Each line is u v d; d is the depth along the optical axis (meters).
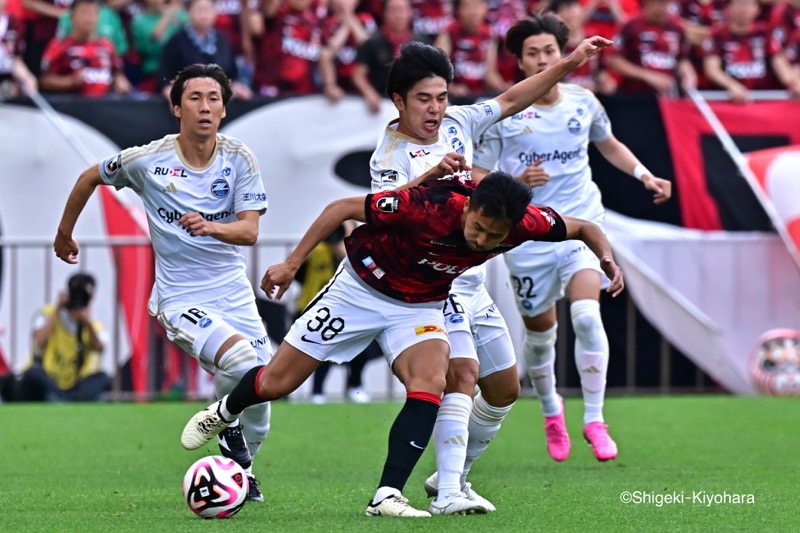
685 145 39.91
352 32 43.16
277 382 17.47
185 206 20.62
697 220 39.72
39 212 38.38
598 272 25.27
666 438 29.14
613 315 39.12
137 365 38.06
